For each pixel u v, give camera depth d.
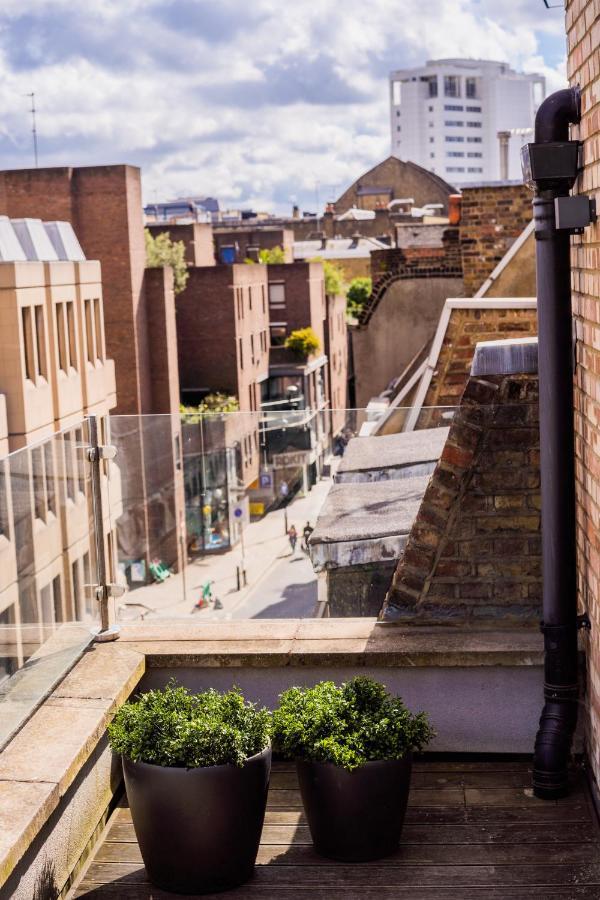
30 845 4.54
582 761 5.85
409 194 138.00
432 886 4.87
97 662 5.94
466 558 6.05
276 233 111.62
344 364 97.62
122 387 64.00
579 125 5.41
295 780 5.90
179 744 4.77
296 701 5.31
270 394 82.88
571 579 5.58
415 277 24.88
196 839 4.79
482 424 5.96
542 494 5.59
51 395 40.09
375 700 5.32
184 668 6.07
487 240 17.50
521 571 6.03
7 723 5.04
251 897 4.84
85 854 5.22
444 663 5.82
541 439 5.56
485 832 5.28
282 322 84.31
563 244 5.47
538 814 5.41
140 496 6.47
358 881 4.93
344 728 5.10
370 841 5.05
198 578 6.48
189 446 6.47
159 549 6.47
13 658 5.07
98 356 46.00
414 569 6.11
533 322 10.64
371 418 6.98
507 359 5.94
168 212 158.75
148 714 5.03
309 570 6.58
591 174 5.06
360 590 6.57
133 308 63.34
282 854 5.19
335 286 97.44
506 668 5.86
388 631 6.12
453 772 5.84
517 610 6.05
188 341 73.69
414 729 5.09
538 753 5.57
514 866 5.00
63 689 5.63
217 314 73.19
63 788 4.74
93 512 6.27
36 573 5.38
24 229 42.53
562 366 5.50
